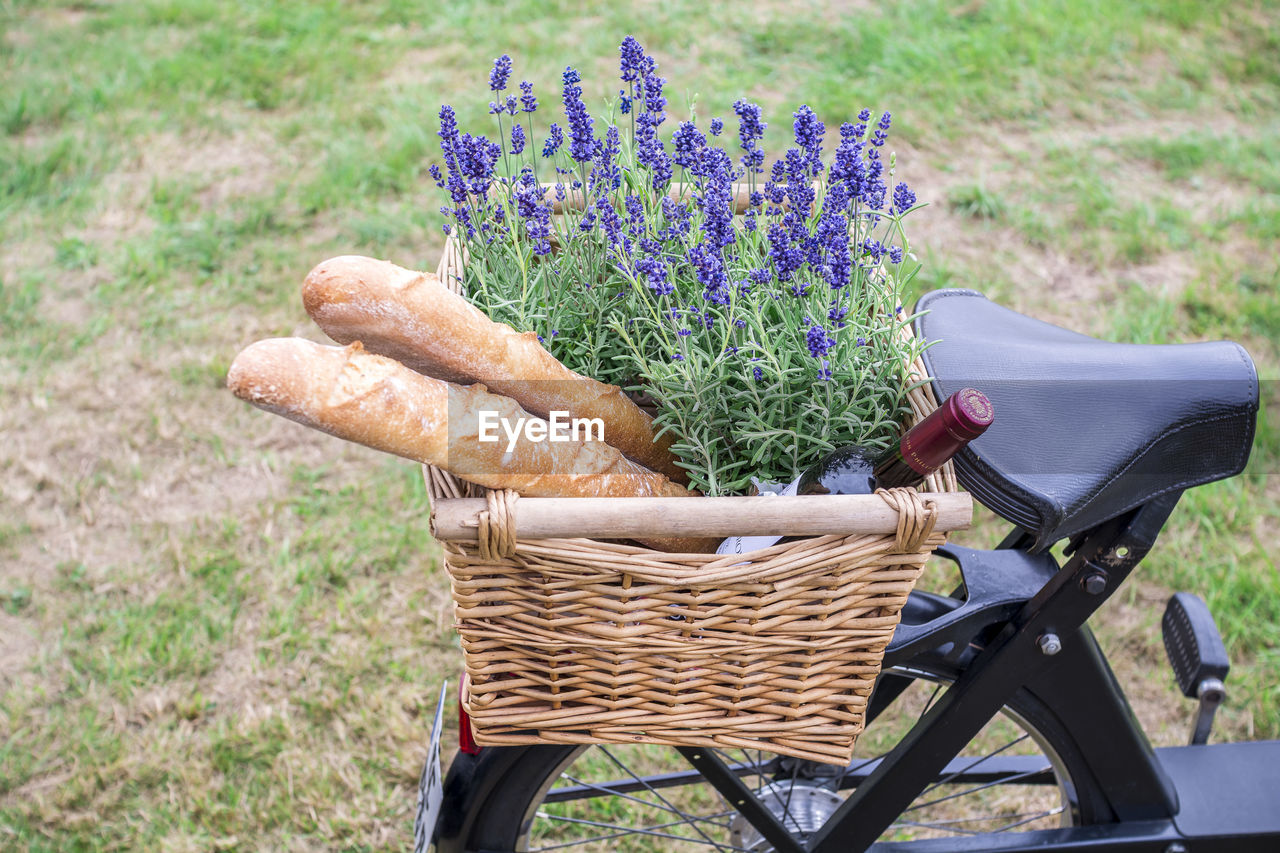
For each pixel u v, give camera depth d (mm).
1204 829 1746
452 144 1479
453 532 1115
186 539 2844
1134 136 4609
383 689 2479
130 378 3369
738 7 5598
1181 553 2793
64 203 4160
